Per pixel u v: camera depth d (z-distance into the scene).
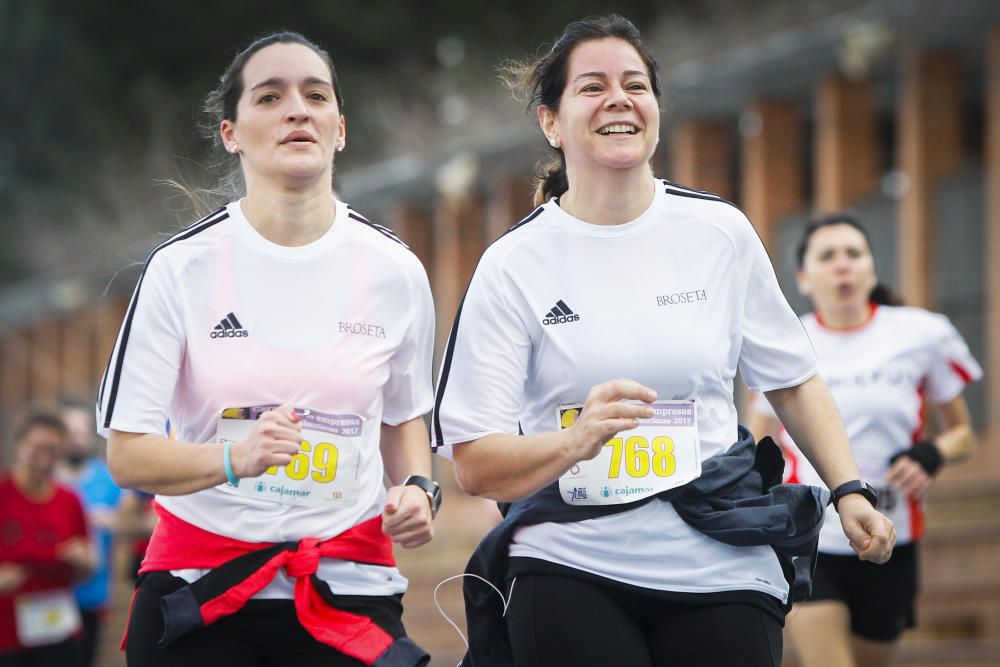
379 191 45.22
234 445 9.81
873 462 16.69
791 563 10.73
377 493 10.73
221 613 10.17
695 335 10.48
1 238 67.69
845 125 33.69
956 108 32.09
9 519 23.27
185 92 64.19
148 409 10.33
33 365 66.50
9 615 23.17
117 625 38.22
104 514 25.95
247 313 10.56
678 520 10.36
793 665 22.33
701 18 38.88
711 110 36.66
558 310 10.56
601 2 55.19
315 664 10.34
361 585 10.52
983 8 29.95
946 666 23.11
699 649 10.27
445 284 43.78
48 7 65.81
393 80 59.91
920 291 31.56
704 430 10.60
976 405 31.09
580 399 10.52
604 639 10.22
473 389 10.61
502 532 10.73
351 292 10.70
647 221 10.66
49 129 67.06
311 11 62.06
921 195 31.69
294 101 10.66
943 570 25.58
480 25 59.94
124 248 58.12
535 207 11.50
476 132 43.06
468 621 11.21
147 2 65.00
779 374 10.99
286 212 10.66
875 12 31.28
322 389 10.48
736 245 10.76
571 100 10.64
